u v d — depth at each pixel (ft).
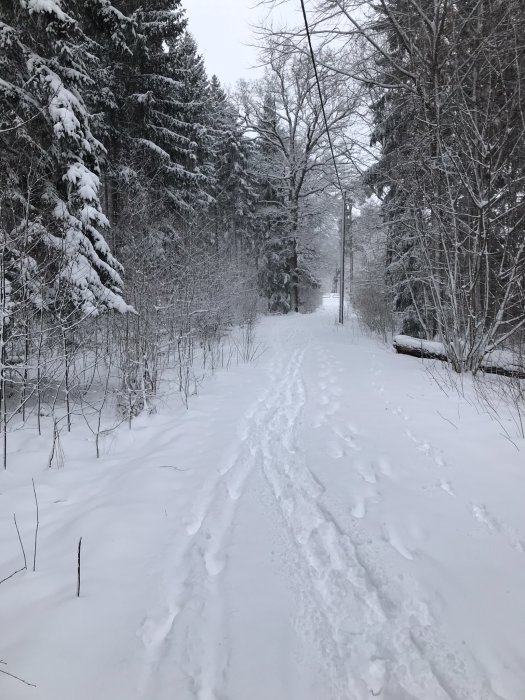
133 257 22.18
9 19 19.80
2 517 10.14
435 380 21.74
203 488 11.32
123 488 11.35
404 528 8.91
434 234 26.37
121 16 31.45
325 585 7.36
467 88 23.86
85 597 7.13
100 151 23.79
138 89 41.78
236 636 6.25
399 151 29.94
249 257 70.13
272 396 21.31
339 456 13.01
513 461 11.76
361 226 60.90
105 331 21.38
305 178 87.35
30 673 5.61
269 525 9.39
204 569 7.91
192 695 5.30
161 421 17.54
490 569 7.54
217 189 78.69
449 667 5.63
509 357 22.61
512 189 21.85
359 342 43.68
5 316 14.47
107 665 5.78
